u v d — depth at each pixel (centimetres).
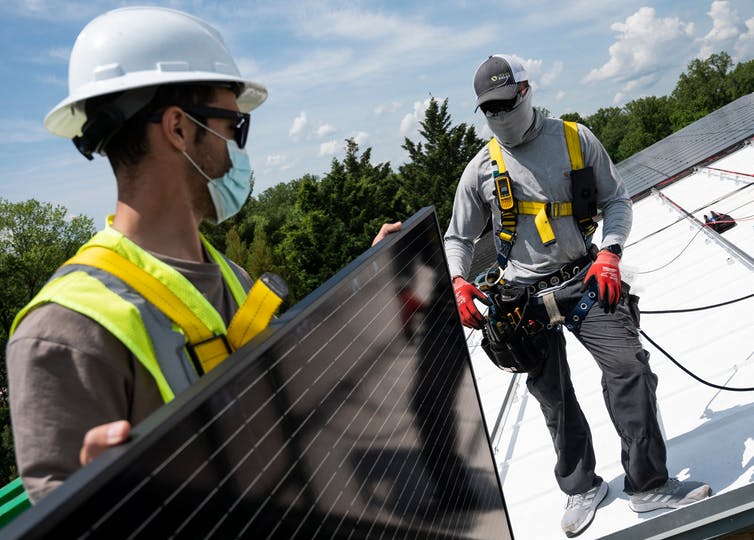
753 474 286
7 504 245
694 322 475
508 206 313
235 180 145
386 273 174
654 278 638
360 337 151
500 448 434
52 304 112
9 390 111
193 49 137
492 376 596
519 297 309
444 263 229
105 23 136
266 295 131
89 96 128
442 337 212
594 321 293
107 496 75
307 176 4603
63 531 69
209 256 155
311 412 123
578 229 310
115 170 134
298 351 122
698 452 323
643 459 282
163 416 87
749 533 278
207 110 137
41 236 4322
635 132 11706
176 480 86
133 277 122
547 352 311
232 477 98
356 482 135
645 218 994
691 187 1052
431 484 174
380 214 4597
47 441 105
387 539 144
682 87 12300
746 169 961
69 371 108
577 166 304
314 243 4334
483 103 294
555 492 356
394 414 161
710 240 647
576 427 317
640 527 287
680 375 405
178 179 136
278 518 107
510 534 238
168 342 122
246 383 104
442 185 6131
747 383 357
